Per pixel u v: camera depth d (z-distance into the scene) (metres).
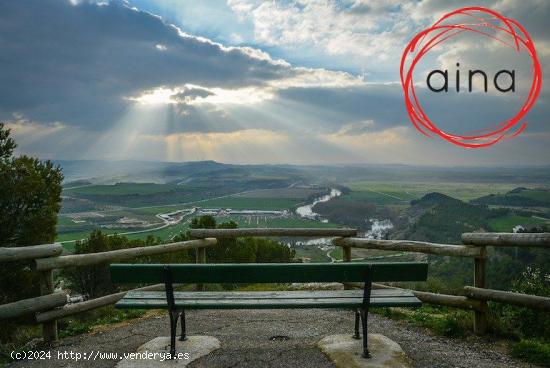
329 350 4.31
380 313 5.88
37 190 10.70
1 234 10.06
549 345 4.33
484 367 3.94
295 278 4.11
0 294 9.82
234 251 21.53
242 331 5.12
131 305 4.12
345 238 6.25
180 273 4.07
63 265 4.82
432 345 4.54
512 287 5.68
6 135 11.45
